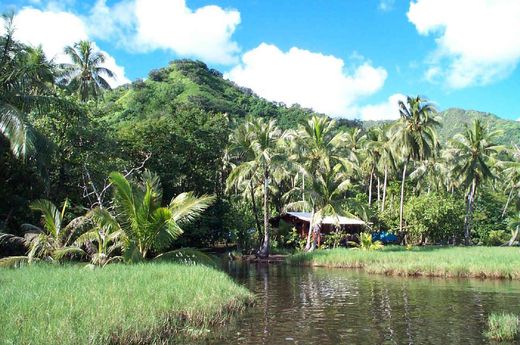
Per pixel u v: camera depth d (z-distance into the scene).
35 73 25.58
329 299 17.27
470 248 40.94
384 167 53.62
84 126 29.09
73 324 9.03
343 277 24.91
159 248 20.56
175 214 20.70
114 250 23.19
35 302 10.25
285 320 13.33
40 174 23.23
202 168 43.41
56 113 27.66
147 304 11.38
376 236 50.94
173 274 15.88
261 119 41.41
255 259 37.59
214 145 43.38
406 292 19.05
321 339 11.27
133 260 19.14
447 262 26.56
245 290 16.59
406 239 49.75
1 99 22.22
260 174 44.69
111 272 15.70
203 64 119.75
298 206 46.34
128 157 35.88
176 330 11.09
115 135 36.00
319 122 41.25
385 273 26.53
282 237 47.66
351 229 51.72
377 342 11.05
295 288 20.44
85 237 19.94
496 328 11.98
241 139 39.75
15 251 24.75
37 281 13.34
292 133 44.47
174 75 109.56
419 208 46.59
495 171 62.78
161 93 89.19
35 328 8.37
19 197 25.08
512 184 55.47
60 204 27.55
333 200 41.16
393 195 59.72
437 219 46.44
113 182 19.27
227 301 13.94
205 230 40.47
